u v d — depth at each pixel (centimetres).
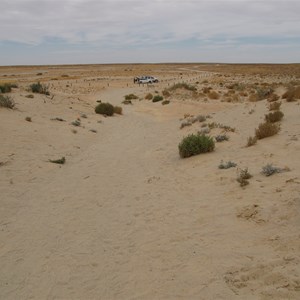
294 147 1145
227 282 514
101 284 559
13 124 1830
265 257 558
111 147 1705
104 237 725
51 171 1252
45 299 532
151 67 17450
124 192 1006
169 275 559
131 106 3722
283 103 2319
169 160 1342
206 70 13000
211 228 701
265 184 856
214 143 1353
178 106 3391
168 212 818
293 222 647
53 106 2655
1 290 563
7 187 1052
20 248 700
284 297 454
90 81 7169
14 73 11062
